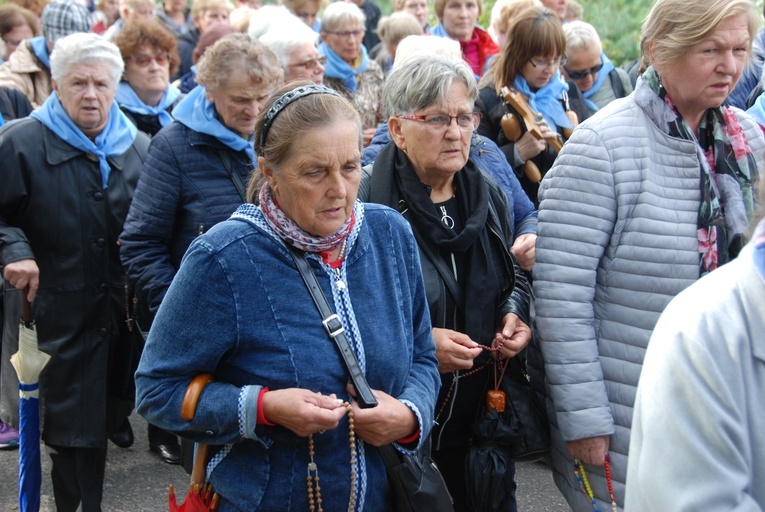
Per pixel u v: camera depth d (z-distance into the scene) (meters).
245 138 3.16
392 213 2.10
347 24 5.25
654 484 1.32
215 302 1.84
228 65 3.02
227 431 1.83
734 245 2.41
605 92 5.24
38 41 4.99
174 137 3.12
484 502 2.52
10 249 3.08
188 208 3.11
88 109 3.25
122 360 3.39
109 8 8.08
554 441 2.64
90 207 3.29
